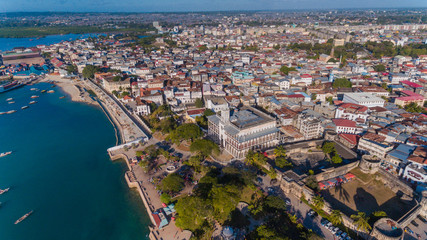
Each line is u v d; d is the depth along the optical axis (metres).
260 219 161.62
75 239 163.12
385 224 145.12
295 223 154.62
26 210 187.25
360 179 193.88
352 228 151.25
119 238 162.50
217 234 154.25
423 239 146.38
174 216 168.38
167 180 186.12
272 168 196.62
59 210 186.38
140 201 190.12
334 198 176.00
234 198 162.50
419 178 178.75
